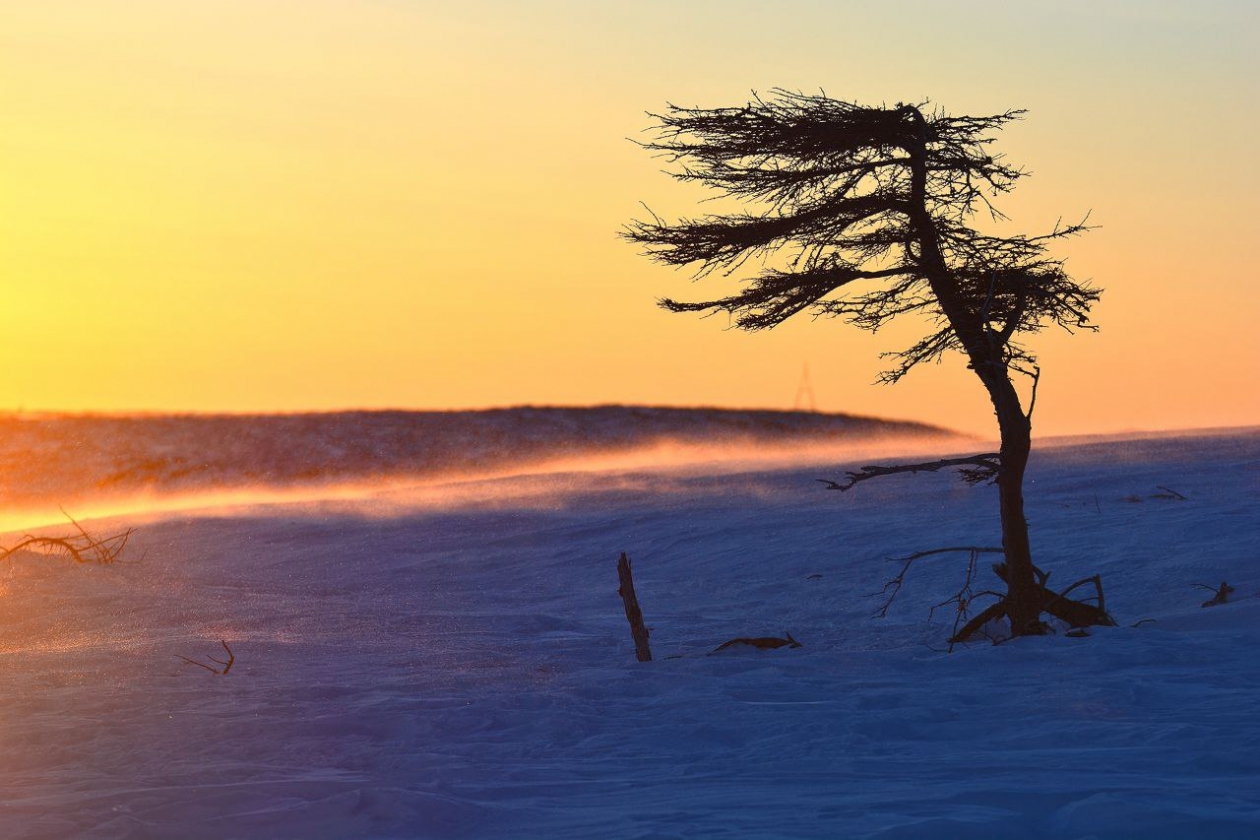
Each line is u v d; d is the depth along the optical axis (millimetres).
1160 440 79062
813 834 8836
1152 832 8484
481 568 51625
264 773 12750
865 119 24391
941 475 68750
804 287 24703
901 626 30250
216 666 23469
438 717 16281
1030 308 24469
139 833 9719
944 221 24609
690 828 9281
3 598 34500
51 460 114000
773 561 44969
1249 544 35438
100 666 23125
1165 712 15016
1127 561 35562
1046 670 19703
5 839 9578
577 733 15266
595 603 39500
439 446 122688
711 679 19938
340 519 70500
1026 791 9930
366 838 9586
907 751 13273
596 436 127312
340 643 27344
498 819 10133
